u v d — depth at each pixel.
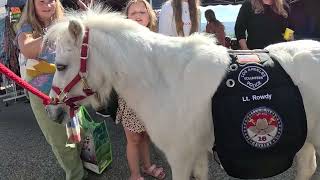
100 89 2.28
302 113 2.17
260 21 3.99
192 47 2.24
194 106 2.16
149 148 3.84
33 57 2.75
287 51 2.28
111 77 2.23
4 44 5.50
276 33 4.00
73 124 2.83
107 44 2.18
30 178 3.65
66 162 3.29
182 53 2.22
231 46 5.65
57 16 2.80
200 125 2.19
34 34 2.77
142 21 3.11
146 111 2.28
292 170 3.46
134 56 2.21
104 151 3.58
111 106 3.08
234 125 2.13
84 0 4.22
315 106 2.19
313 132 2.26
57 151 3.21
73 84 2.23
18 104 6.20
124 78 2.22
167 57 2.23
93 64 2.20
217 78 2.15
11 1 5.27
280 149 2.21
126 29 2.25
